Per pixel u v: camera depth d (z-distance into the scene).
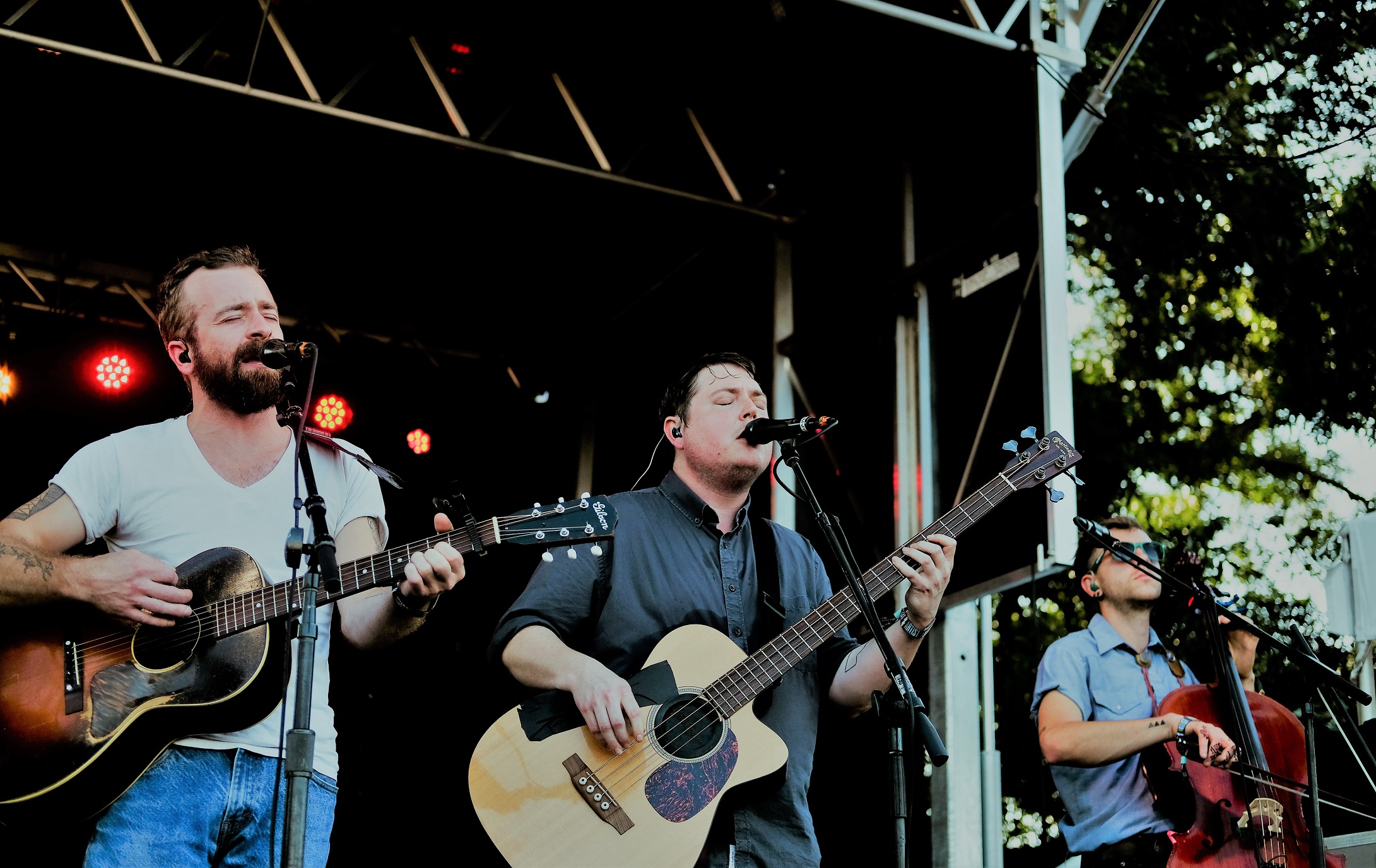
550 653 3.34
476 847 7.38
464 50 6.77
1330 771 4.31
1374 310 9.52
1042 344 5.51
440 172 7.24
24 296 7.75
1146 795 4.07
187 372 3.33
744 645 3.55
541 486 8.52
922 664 6.40
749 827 3.32
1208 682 4.48
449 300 8.40
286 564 2.87
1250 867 3.77
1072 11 6.01
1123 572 4.37
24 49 6.22
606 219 7.61
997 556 5.60
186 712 2.99
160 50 6.75
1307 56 9.62
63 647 3.04
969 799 5.79
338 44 6.79
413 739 7.53
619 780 3.27
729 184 7.24
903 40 6.00
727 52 6.57
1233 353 9.89
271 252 7.97
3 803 2.93
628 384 8.45
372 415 8.20
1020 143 5.86
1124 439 9.91
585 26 6.57
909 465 6.17
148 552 3.16
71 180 7.32
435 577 3.03
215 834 2.97
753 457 3.63
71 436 7.42
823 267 7.03
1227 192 9.50
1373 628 5.66
